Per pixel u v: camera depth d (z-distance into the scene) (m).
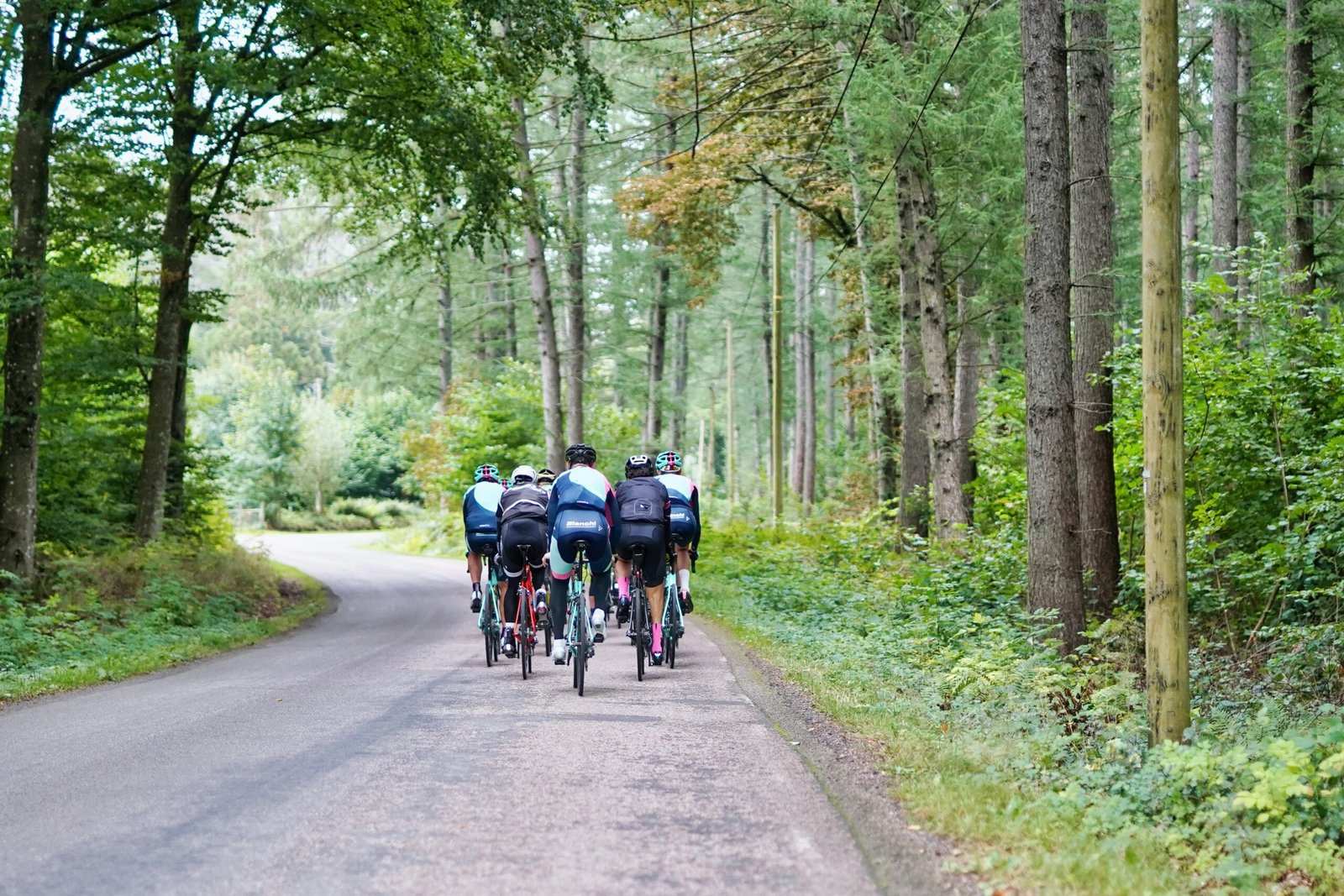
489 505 12.02
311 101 20.73
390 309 38.94
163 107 19.30
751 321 50.56
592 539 9.27
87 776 6.39
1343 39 17.23
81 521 20.81
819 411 62.25
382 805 5.53
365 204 24.03
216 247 21.72
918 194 17.89
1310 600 11.27
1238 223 21.12
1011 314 22.48
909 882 4.40
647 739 7.32
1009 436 17.80
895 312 23.33
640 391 40.34
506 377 39.47
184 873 4.48
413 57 19.16
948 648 11.52
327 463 69.25
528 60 18.55
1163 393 6.96
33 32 16.62
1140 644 11.12
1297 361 12.61
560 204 29.78
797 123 21.86
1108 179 12.09
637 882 4.36
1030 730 7.93
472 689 9.87
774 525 29.59
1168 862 5.12
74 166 19.86
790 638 13.61
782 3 15.98
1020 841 4.99
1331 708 7.59
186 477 25.95
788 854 4.74
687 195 21.92
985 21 15.70
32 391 16.89
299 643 16.14
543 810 5.45
